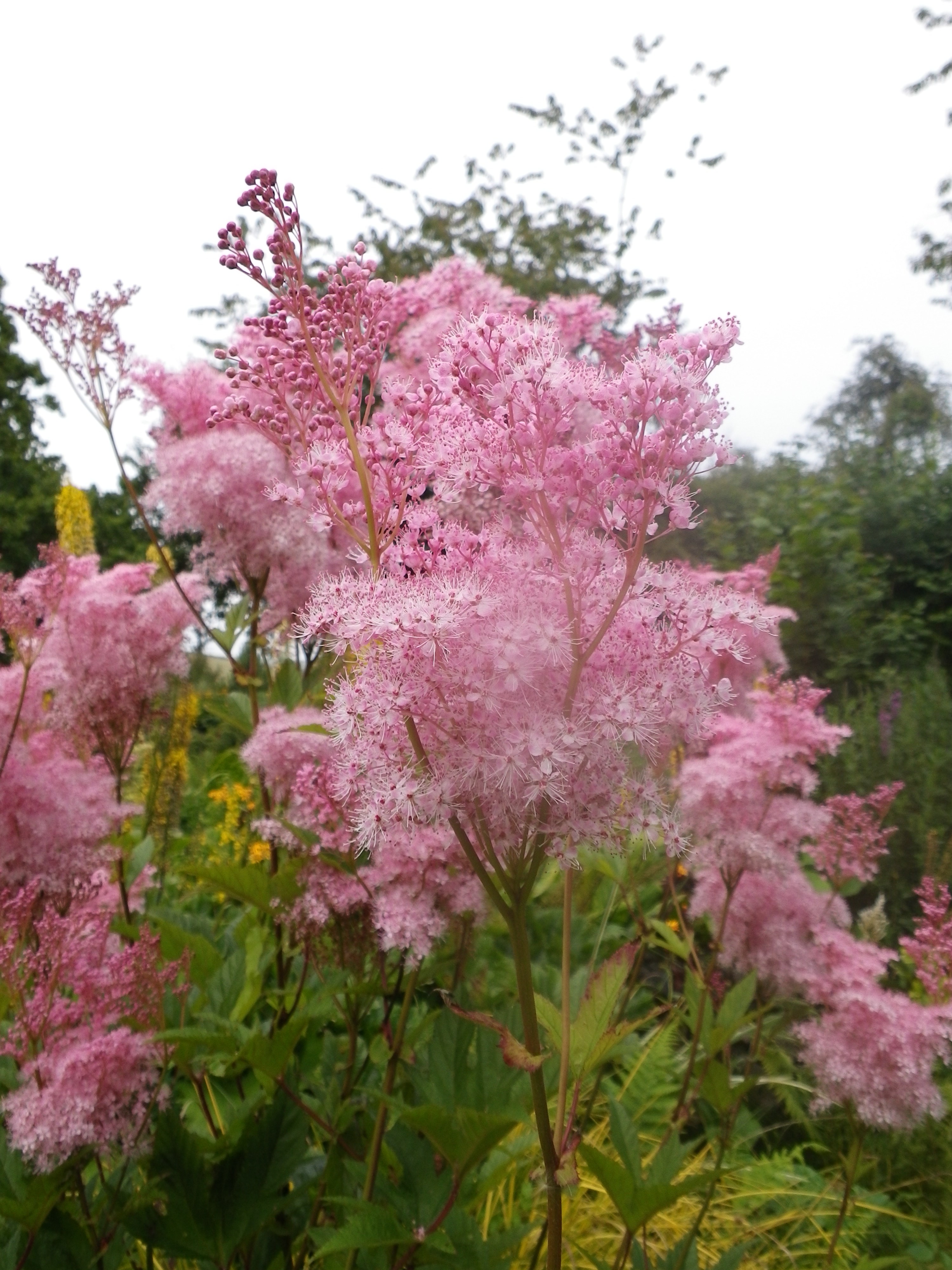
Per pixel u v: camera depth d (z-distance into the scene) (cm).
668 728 32
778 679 61
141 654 63
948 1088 64
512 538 35
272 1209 40
